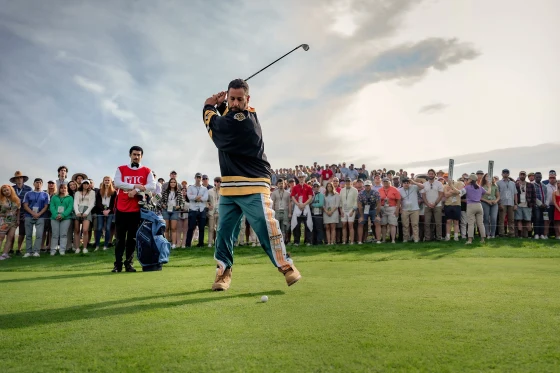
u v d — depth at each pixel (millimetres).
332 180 12703
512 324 2768
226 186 4426
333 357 2158
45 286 4879
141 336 2562
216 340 2459
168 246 7309
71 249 12133
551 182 13188
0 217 10781
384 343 2371
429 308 3256
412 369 1995
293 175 19219
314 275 5488
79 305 3537
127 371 2016
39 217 11250
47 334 2641
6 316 3129
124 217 7211
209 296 3906
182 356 2201
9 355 2260
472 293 3936
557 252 9734
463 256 9125
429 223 12562
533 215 12969
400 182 13953
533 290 4098
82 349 2338
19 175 12141
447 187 12430
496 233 13172
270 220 4355
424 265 6836
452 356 2164
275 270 6508
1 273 7211
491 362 2080
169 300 3713
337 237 12867
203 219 12469
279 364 2070
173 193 12109
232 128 4270
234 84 4316
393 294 3902
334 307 3316
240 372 1979
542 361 2088
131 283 5070
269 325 2775
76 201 11297
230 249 4500
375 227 12508
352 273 5711
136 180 7297
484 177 12859
